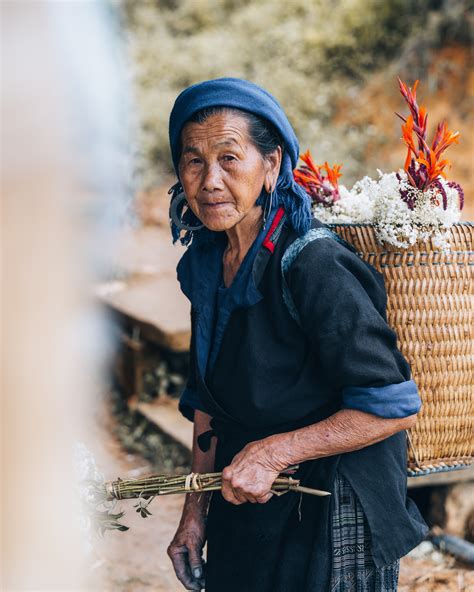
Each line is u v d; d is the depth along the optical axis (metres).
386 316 1.62
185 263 1.74
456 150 7.69
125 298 5.27
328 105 9.67
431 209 1.62
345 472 1.52
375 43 9.77
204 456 1.91
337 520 1.53
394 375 1.46
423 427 1.70
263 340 1.53
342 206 1.83
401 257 1.65
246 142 1.48
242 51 11.06
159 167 10.12
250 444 1.52
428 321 1.66
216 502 1.73
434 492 3.29
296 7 11.37
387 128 8.92
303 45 10.35
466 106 8.02
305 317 1.46
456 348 1.69
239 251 1.61
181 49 11.72
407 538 1.53
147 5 12.79
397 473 1.56
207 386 1.66
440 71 8.47
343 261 1.49
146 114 10.34
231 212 1.50
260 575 1.59
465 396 1.72
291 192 1.54
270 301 1.52
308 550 1.54
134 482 1.58
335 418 1.49
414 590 2.87
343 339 1.43
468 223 1.74
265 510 1.58
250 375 1.52
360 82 9.68
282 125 1.50
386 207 1.65
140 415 4.58
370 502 1.51
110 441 4.48
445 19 8.65
